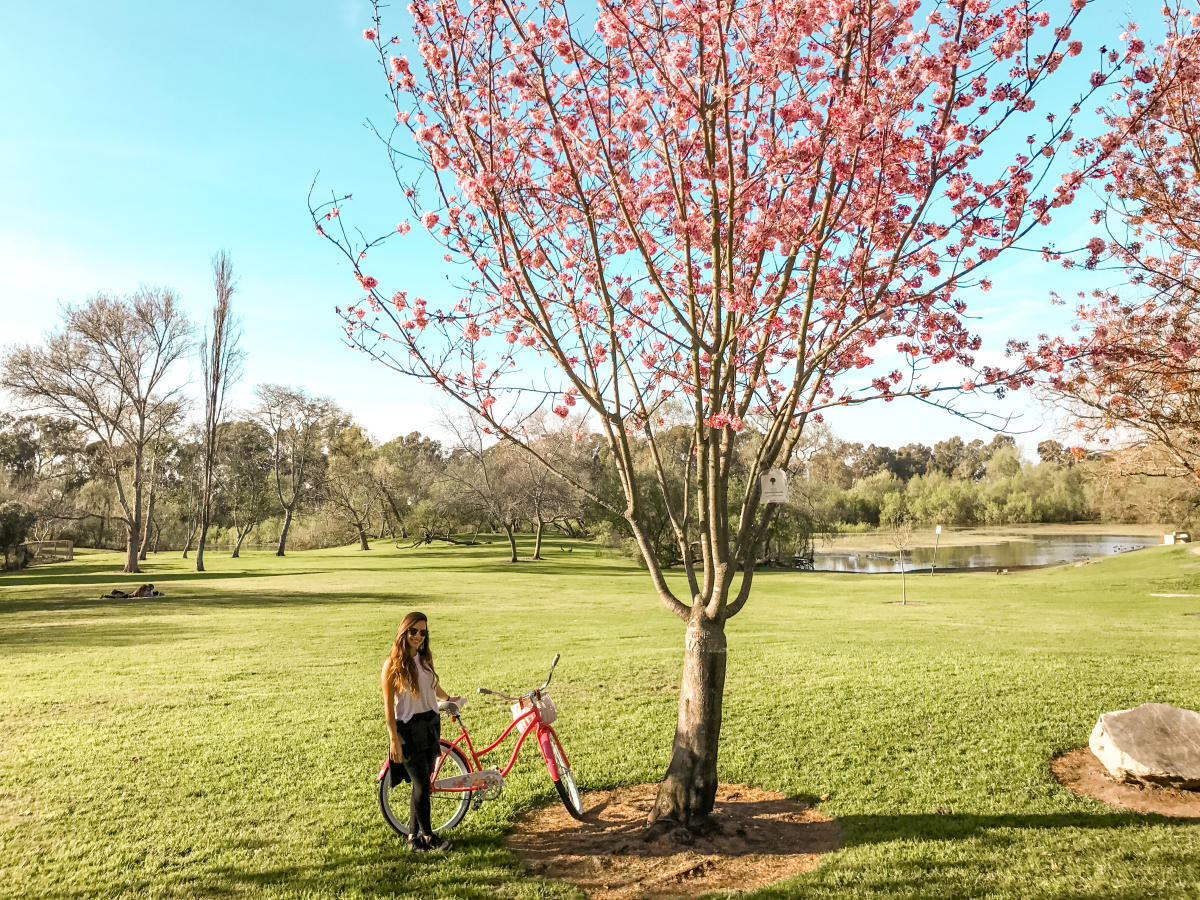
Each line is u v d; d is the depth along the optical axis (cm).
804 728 841
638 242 542
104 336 4219
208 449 4616
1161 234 793
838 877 494
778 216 573
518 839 587
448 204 581
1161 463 1930
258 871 526
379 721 927
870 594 2956
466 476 5616
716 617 595
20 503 4622
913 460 14325
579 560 5497
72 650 1512
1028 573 4028
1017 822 576
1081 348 585
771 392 661
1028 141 546
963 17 540
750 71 552
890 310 555
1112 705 884
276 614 2178
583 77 558
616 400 589
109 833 596
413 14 550
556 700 1023
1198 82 676
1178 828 551
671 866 527
